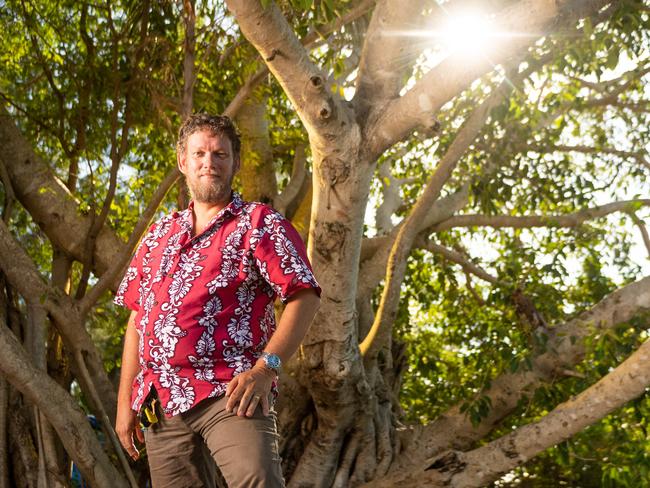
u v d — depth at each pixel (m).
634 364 6.15
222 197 2.78
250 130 8.63
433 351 10.83
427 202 6.44
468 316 10.45
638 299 6.95
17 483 5.99
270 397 2.63
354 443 7.23
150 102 7.84
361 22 6.86
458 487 6.61
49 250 9.09
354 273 5.79
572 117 9.67
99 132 8.23
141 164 8.70
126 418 2.95
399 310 10.44
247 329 2.67
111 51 7.82
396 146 9.96
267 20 4.40
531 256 8.25
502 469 6.55
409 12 5.07
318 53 8.29
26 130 8.45
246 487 2.50
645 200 9.34
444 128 8.74
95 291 6.79
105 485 5.58
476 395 7.38
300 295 2.63
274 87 8.55
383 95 5.22
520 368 7.18
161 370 2.66
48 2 8.10
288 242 2.66
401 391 10.31
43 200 7.38
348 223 5.47
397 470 7.30
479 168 8.54
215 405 2.60
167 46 7.50
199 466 2.76
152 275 2.79
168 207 9.02
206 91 7.77
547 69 7.82
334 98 4.99
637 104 9.90
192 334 2.62
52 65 8.28
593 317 7.03
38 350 6.26
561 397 7.09
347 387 6.52
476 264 10.16
